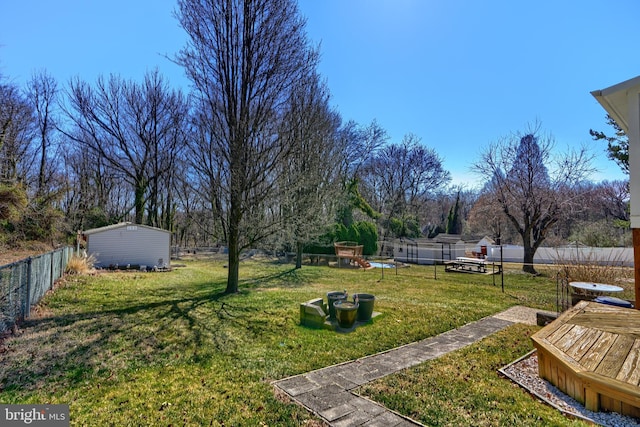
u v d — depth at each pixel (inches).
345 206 821.9
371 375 159.9
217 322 252.8
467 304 329.7
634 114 192.5
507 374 158.9
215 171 348.5
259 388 144.9
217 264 752.3
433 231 1502.2
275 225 362.3
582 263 397.4
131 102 887.7
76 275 427.5
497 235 929.5
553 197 587.8
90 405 128.2
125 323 241.9
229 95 347.9
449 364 172.4
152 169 928.9
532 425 113.1
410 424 116.0
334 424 115.9
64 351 183.8
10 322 216.8
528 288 439.2
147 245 627.8
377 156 1266.0
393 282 489.7
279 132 353.4
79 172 901.8
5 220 507.2
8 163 612.1
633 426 112.0
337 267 685.9
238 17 350.6
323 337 220.8
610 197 965.2
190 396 136.9
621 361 129.8
